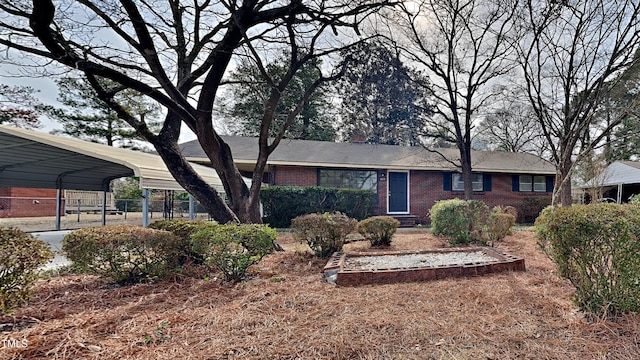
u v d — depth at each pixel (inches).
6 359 84.4
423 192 554.9
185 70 258.7
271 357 86.8
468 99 435.2
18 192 689.6
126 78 202.5
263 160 273.0
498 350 90.7
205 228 181.6
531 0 307.9
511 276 168.7
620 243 106.1
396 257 214.7
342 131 795.4
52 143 274.8
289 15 229.6
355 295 139.3
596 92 292.7
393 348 92.0
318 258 221.5
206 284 158.1
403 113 415.2
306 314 117.0
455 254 222.7
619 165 655.8
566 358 86.1
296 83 479.5
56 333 99.8
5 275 108.7
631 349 89.9
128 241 156.2
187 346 93.0
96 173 458.9
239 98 671.1
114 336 99.0
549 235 122.6
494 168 554.6
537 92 319.6
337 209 478.9
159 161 386.0
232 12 217.0
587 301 112.3
